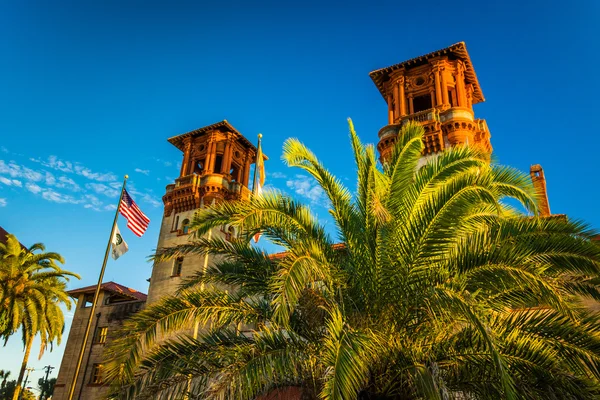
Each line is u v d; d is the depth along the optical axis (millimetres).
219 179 43156
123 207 27812
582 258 10469
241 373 9922
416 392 10453
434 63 40188
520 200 11914
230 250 14164
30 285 38281
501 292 11797
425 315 11164
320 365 11211
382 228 11656
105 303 44562
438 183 12727
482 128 37000
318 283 13070
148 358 11875
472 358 10930
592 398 10031
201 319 12695
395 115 39656
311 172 13359
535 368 10359
